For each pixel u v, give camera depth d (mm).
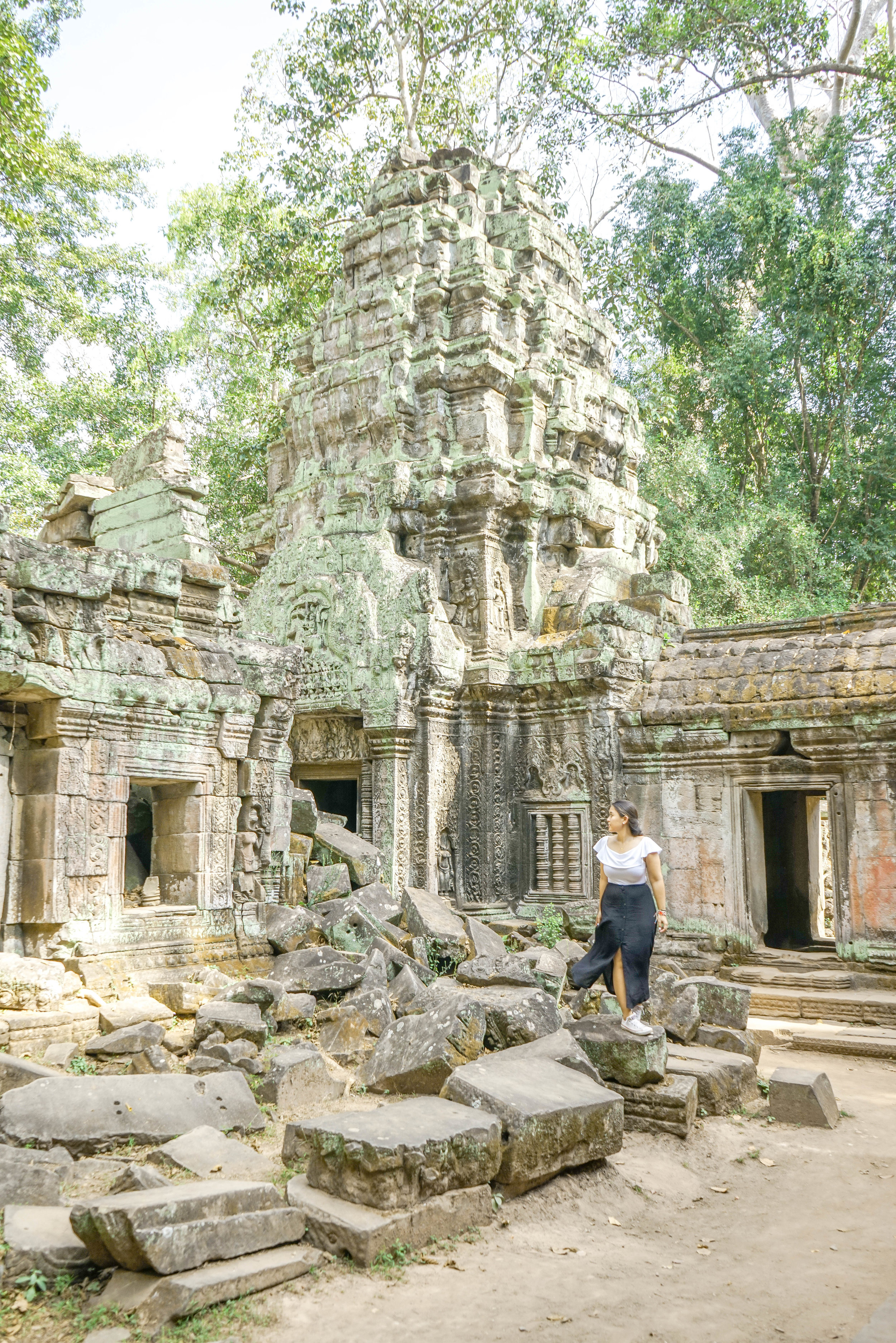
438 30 23125
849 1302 4527
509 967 10172
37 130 16000
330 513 16844
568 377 17359
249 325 24797
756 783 13242
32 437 23734
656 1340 4105
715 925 13344
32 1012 7578
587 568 16625
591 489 17484
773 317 25266
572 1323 4223
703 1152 6773
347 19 22172
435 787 14672
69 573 8648
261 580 16938
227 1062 7250
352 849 13281
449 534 16031
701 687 14008
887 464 24141
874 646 13000
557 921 13852
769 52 24438
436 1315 4234
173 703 9602
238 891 10414
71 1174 5480
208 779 10109
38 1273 4332
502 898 14906
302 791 14078
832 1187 6219
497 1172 5480
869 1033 10625
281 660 11273
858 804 12391
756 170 24922
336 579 15688
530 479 16125
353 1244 4672
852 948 12203
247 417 23297
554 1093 6113
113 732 9086
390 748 14703
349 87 22875
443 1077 6777
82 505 12914
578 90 24734
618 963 7453
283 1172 5508
